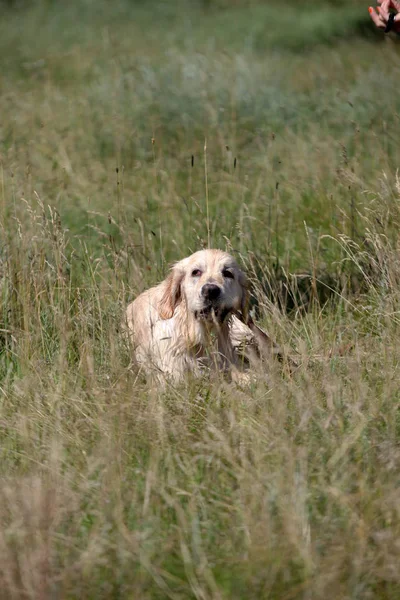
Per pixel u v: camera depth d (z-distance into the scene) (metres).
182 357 9.91
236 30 38.19
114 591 5.59
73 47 31.50
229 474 6.67
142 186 14.98
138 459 7.02
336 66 25.94
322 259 12.30
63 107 20.67
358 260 11.59
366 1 43.91
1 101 21.36
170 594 5.55
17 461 7.24
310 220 13.51
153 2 46.06
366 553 5.76
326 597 5.38
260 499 6.14
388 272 10.12
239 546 5.95
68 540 5.87
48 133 17.89
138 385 8.56
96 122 18.78
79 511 6.27
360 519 6.04
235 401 7.88
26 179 13.48
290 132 16.84
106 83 21.45
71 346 9.47
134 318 10.56
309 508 6.22
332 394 7.55
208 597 5.44
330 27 36.88
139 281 10.91
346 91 20.16
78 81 25.20
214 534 6.05
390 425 7.19
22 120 19.16
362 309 10.29
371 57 28.39
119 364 8.72
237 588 5.55
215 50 30.31
